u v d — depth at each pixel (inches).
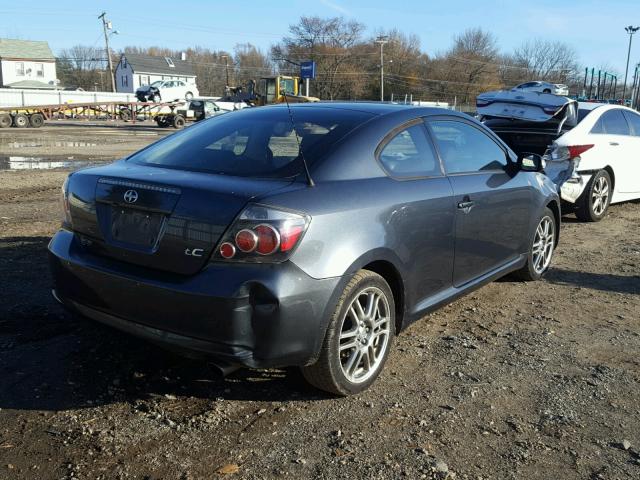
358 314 132.3
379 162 142.1
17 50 3024.1
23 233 276.2
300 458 111.9
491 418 127.6
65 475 105.2
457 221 159.8
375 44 3599.9
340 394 132.8
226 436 118.5
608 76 2140.7
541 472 109.8
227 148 142.9
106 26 2662.4
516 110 324.5
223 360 116.6
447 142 168.1
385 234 133.5
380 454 113.8
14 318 171.9
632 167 353.4
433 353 159.5
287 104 168.4
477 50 3612.2
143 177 127.2
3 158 638.5
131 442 115.6
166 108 1668.3
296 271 115.5
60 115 1701.5
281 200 117.0
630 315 192.4
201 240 116.0
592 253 269.9
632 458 115.0
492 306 197.8
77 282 132.9
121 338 161.0
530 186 200.7
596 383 144.4
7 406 126.7
